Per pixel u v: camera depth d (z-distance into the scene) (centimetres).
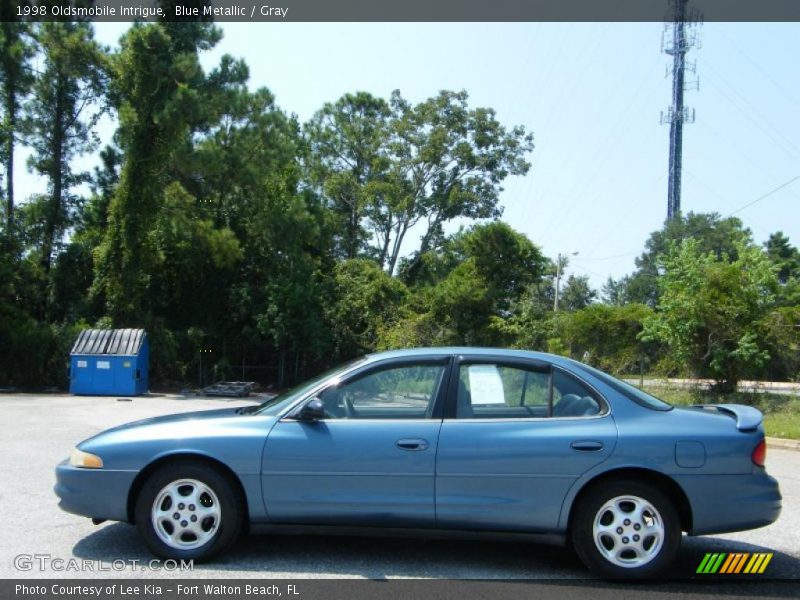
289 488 539
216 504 543
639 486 531
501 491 532
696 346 2002
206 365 3027
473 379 568
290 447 541
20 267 2808
